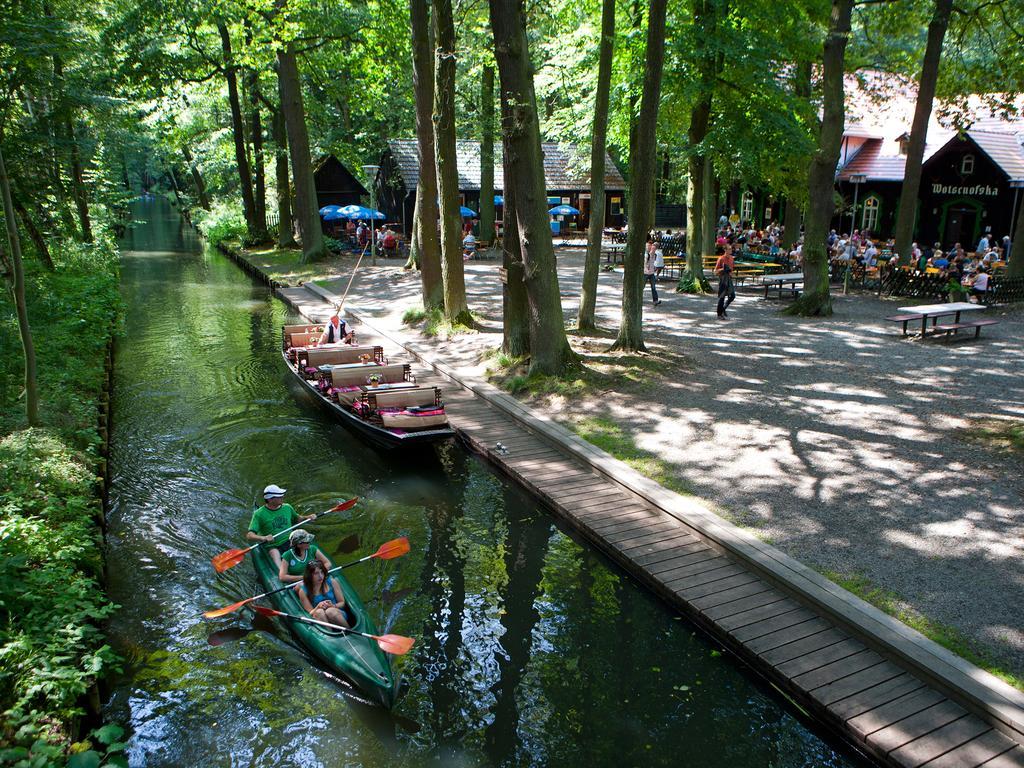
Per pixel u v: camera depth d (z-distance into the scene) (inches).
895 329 717.9
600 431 489.4
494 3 506.6
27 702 242.1
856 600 298.7
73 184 957.8
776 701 275.9
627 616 332.5
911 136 882.1
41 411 479.5
